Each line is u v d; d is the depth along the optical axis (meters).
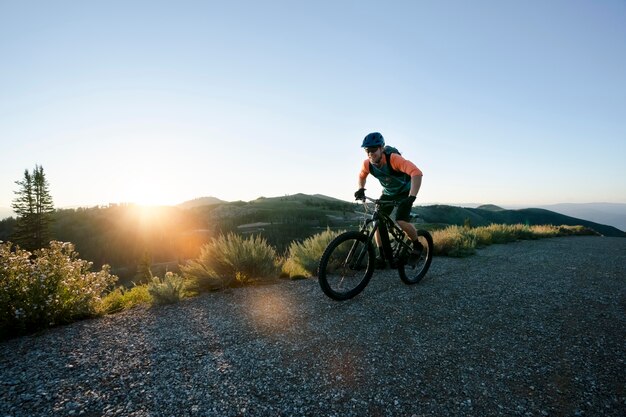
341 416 1.96
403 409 2.03
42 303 3.39
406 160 4.16
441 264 6.78
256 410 2.00
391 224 4.55
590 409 2.03
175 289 4.44
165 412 1.97
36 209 51.56
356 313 3.71
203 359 2.63
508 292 4.59
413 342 2.96
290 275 5.80
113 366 2.52
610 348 2.85
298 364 2.55
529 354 2.74
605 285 5.04
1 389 2.19
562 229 18.12
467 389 2.24
